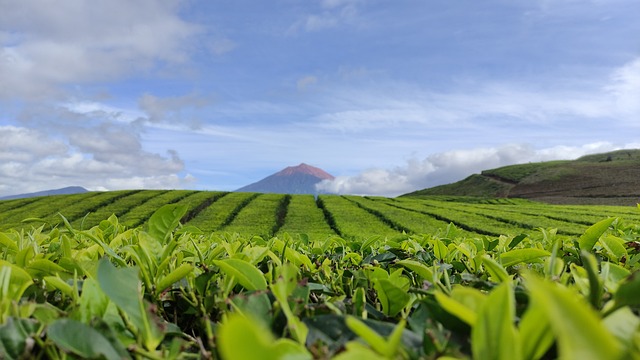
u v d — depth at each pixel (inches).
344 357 20.6
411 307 44.4
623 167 2822.3
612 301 29.2
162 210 53.0
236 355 15.6
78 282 44.1
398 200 1357.0
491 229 695.1
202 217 965.2
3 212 1087.6
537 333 22.2
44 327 31.3
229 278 46.3
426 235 93.4
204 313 40.9
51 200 1195.3
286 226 870.4
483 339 21.7
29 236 70.4
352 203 1198.3
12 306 32.0
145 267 46.3
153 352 31.0
